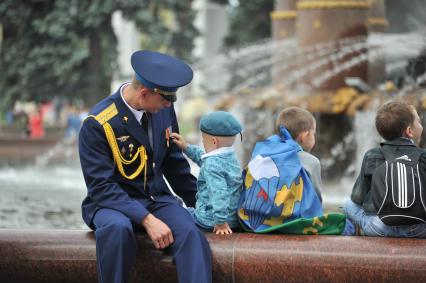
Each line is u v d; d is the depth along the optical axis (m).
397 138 11.36
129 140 11.51
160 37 72.31
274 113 29.69
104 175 11.33
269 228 11.41
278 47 37.94
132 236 10.88
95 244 11.36
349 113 27.77
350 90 28.55
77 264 11.36
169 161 12.34
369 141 27.59
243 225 11.64
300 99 28.80
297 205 11.47
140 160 11.62
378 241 10.84
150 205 11.63
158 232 10.94
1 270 11.52
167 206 11.60
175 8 74.12
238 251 11.04
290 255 10.88
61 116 75.62
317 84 29.27
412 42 29.81
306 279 10.80
